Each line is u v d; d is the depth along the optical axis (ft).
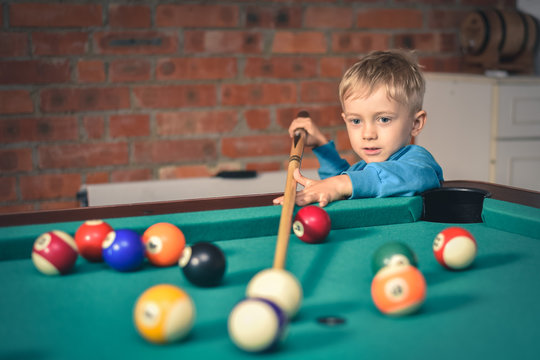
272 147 10.82
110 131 10.02
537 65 11.48
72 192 9.98
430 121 10.44
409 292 2.67
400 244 3.31
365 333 2.54
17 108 9.59
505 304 2.88
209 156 10.52
